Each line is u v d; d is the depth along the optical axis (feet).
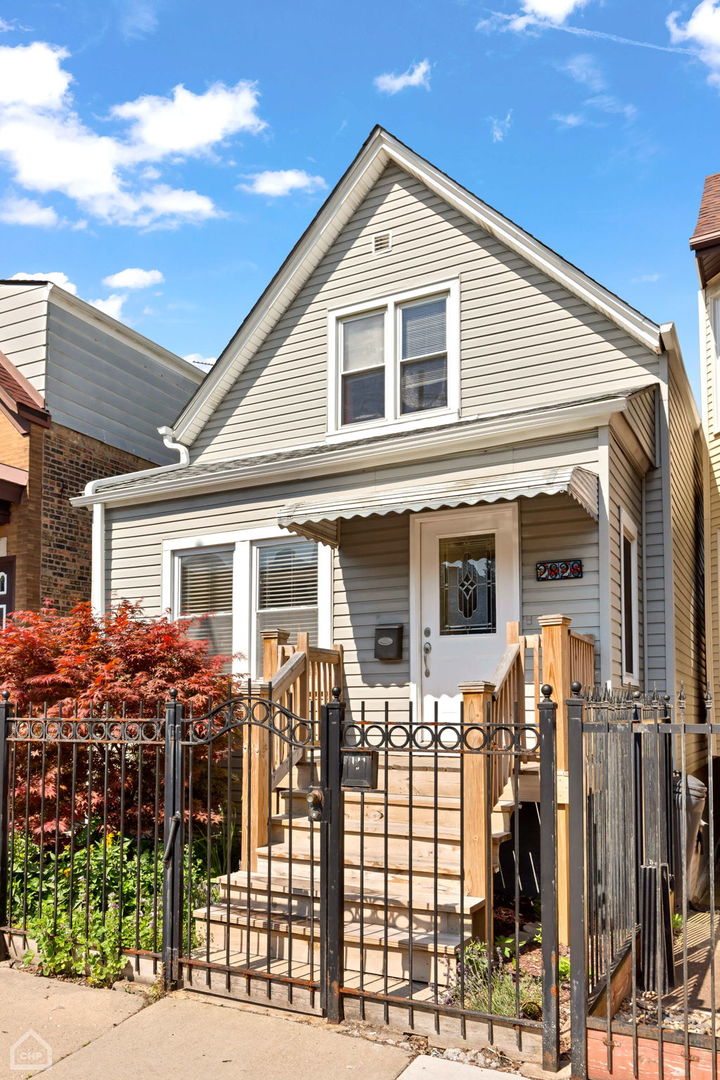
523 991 14.10
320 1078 12.46
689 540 38.83
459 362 33.19
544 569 26.45
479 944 15.52
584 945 12.60
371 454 28.89
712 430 39.11
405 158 34.99
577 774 12.96
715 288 38.70
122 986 16.25
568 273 31.17
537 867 21.90
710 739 11.89
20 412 37.83
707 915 23.79
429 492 24.98
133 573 34.78
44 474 38.81
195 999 15.51
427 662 28.40
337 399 35.94
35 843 21.89
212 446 39.19
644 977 16.49
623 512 27.63
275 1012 14.85
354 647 29.86
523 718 21.81
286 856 19.01
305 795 20.94
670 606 30.01
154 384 46.78
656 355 30.09
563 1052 12.99
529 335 32.14
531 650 26.25
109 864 19.76
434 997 13.88
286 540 31.81
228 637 32.37
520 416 26.00
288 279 37.19
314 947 16.60
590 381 30.91
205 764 23.79
